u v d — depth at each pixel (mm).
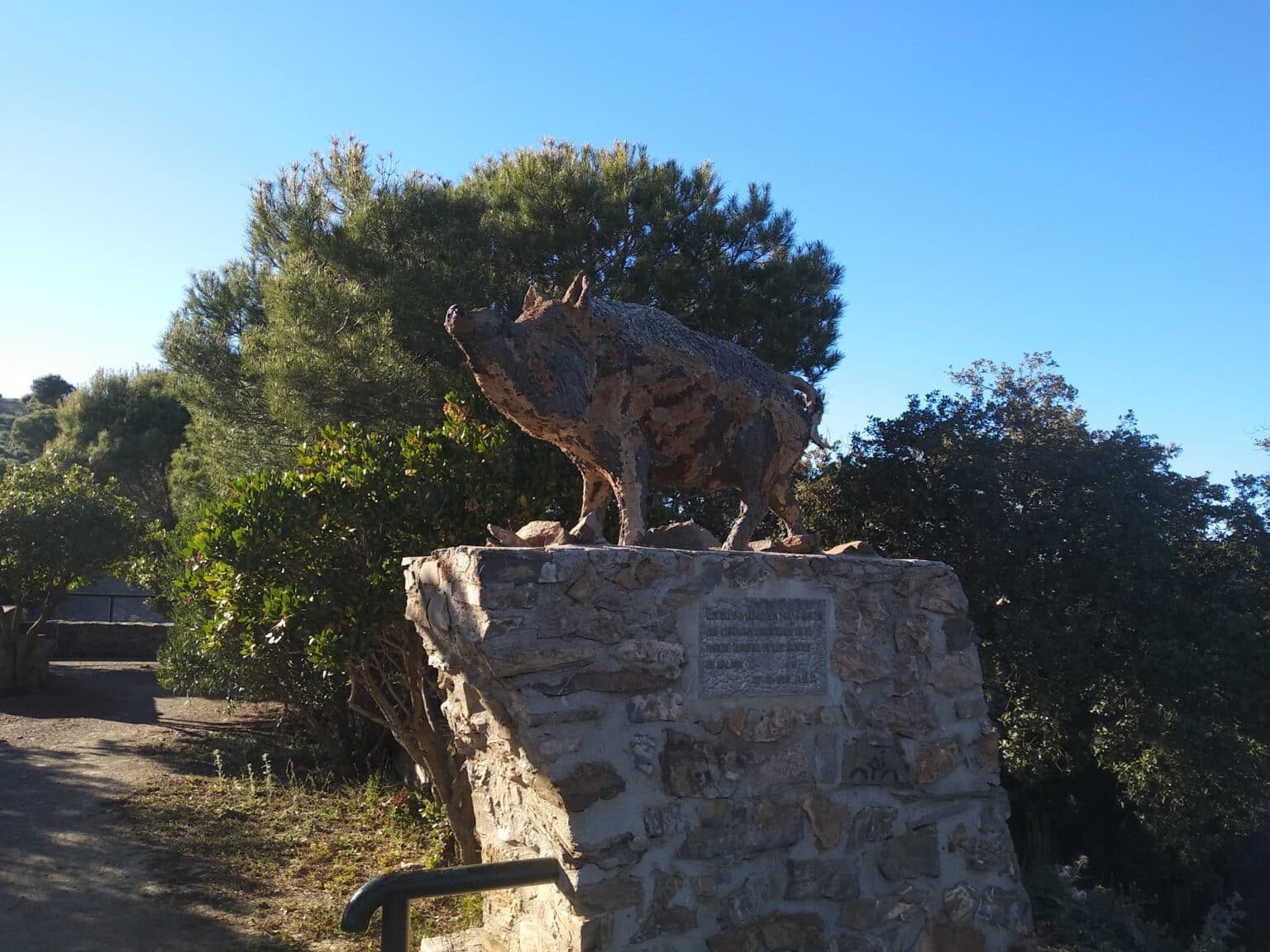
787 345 11242
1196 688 11328
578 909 3721
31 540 15375
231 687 12500
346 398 9703
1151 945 8086
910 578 4867
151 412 26406
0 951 6230
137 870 7863
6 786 10219
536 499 8148
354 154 11086
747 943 4062
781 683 4355
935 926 4574
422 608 4578
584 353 4375
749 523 4898
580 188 10789
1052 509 12297
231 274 13641
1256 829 12359
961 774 4828
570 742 3799
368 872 8156
